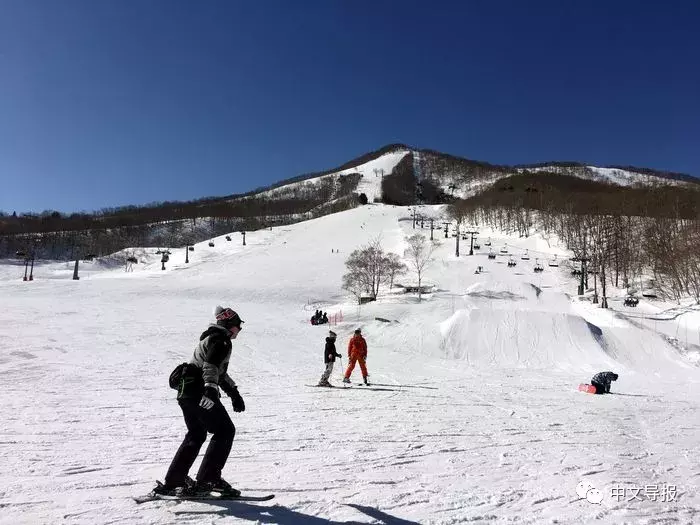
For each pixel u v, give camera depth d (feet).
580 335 85.35
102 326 91.71
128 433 22.24
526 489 16.29
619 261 212.84
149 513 12.68
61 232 482.69
